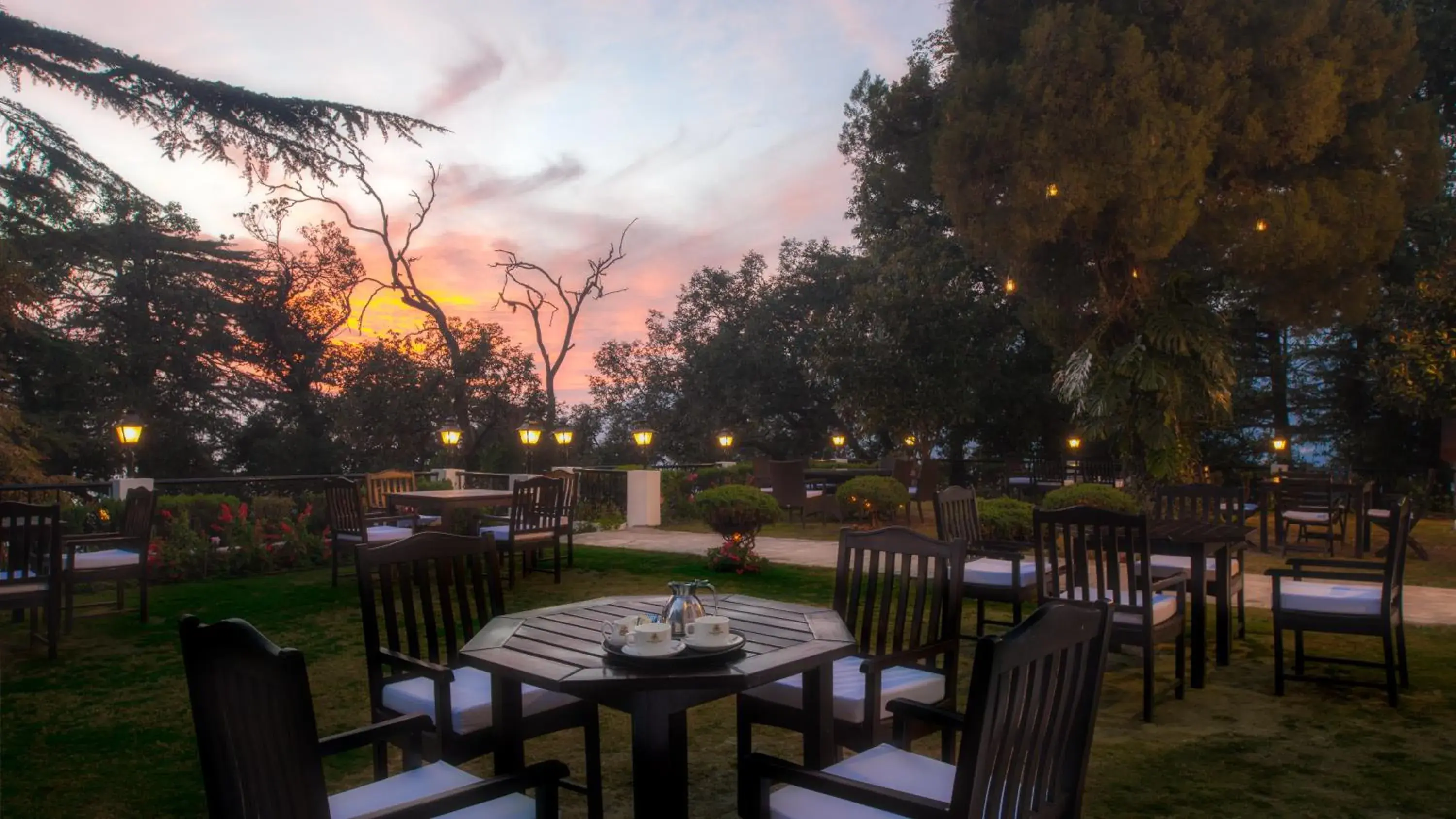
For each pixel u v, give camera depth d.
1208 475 15.88
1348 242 10.45
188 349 26.53
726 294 28.12
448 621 3.38
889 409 17.44
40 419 22.47
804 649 2.61
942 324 17.23
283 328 28.33
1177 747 3.86
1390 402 13.96
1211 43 9.57
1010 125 10.27
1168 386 9.66
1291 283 11.28
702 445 26.73
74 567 6.07
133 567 6.37
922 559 3.43
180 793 3.40
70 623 6.05
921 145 14.40
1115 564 4.27
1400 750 3.80
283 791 1.71
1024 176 10.04
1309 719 4.23
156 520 8.64
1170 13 9.99
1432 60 14.80
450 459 19.11
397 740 2.89
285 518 9.46
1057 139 9.83
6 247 10.86
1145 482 10.11
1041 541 4.62
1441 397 12.04
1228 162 10.09
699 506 8.70
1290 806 3.23
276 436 28.42
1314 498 9.88
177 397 26.89
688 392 27.70
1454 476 13.51
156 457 25.86
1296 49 9.62
